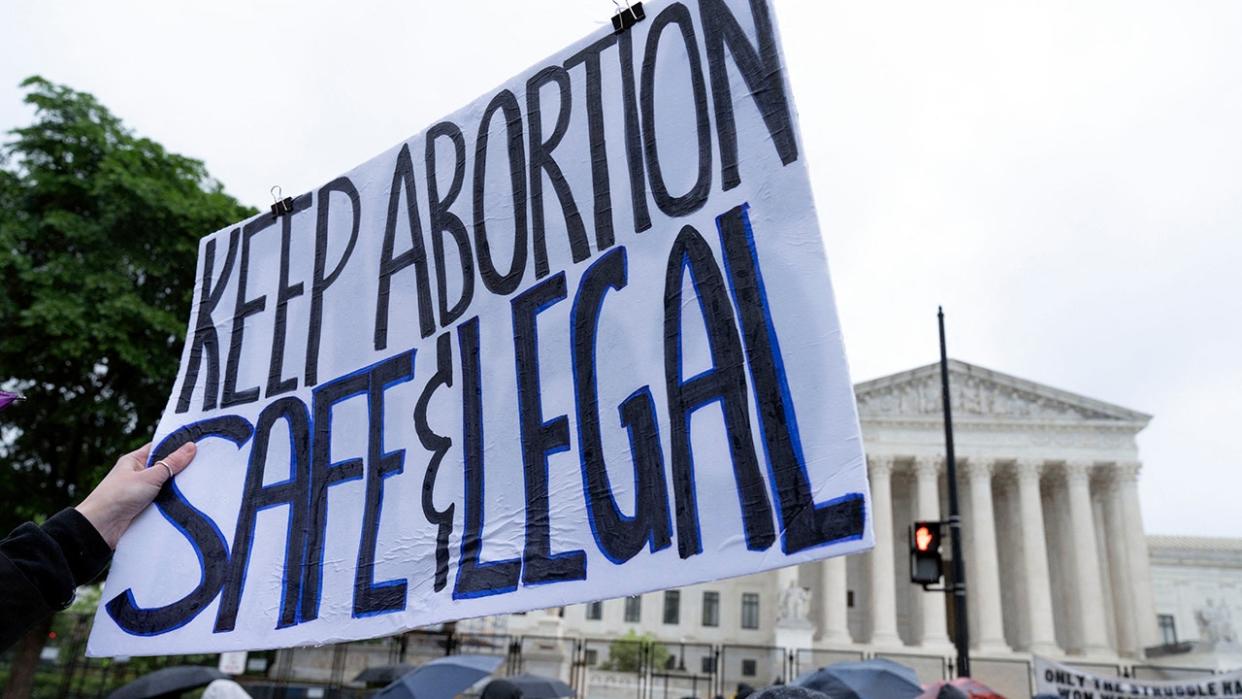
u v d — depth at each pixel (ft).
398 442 9.50
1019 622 181.16
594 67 9.51
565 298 8.89
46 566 6.47
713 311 7.89
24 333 57.47
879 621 169.89
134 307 57.41
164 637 9.59
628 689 128.88
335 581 9.15
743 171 8.13
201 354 11.53
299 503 9.78
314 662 87.81
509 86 10.16
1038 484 179.93
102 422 61.52
